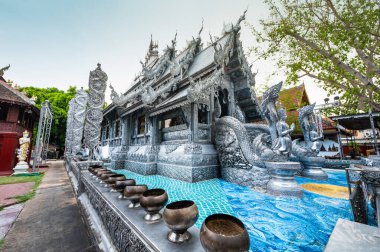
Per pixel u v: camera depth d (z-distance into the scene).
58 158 37.34
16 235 3.78
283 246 2.72
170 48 13.95
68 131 17.92
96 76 7.94
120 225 2.32
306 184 7.05
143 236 1.77
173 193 5.77
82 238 3.63
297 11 10.06
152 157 9.75
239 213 4.05
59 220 4.59
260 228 3.31
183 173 7.73
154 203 2.06
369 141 22.41
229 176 7.47
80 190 5.84
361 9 7.57
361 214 3.14
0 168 13.76
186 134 8.45
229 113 10.46
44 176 12.41
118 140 14.20
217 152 8.58
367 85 8.56
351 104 11.45
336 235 1.90
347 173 3.41
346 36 7.64
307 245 2.75
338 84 10.06
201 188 6.42
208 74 9.10
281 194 5.34
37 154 16.12
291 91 19.94
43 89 33.62
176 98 8.40
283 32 10.67
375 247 1.65
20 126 16.41
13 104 15.38
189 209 1.68
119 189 2.90
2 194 7.36
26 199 6.56
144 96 9.33
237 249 1.20
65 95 33.84
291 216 3.86
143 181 7.73
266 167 6.16
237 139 7.38
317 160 8.28
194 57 12.90
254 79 11.16
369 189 3.13
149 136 10.53
